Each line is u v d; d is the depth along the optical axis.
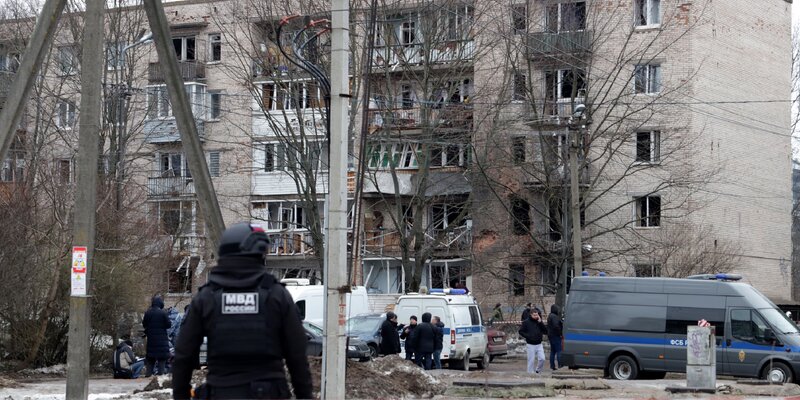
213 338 5.00
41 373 23.17
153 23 13.70
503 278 42.12
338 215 13.05
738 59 46.41
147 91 44.00
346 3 13.21
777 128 49.00
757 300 23.67
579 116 32.44
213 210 13.85
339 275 12.98
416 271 39.91
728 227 45.31
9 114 13.59
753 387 19.20
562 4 41.72
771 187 48.44
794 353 22.97
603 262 44.06
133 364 22.69
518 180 41.91
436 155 46.22
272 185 49.84
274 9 38.50
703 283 24.02
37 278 23.62
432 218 47.25
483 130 41.44
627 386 19.61
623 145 43.72
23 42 38.69
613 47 44.47
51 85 41.47
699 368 18.25
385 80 41.34
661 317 24.14
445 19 39.38
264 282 5.05
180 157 48.97
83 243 13.22
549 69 41.94
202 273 46.47
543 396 17.27
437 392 17.16
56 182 26.56
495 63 42.44
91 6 13.39
